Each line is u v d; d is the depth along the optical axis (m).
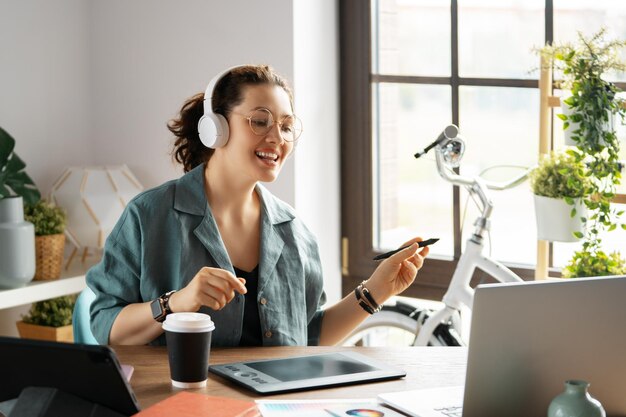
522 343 1.55
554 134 3.21
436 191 3.51
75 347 1.51
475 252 3.03
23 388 1.57
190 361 1.79
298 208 3.47
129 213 2.25
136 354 2.04
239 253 2.29
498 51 3.32
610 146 2.85
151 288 2.22
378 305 2.31
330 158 3.62
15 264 3.23
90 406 1.55
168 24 3.67
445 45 3.43
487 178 3.38
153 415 1.55
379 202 3.64
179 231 2.22
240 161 2.21
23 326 3.51
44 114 3.73
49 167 3.77
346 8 3.57
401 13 3.51
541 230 2.96
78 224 3.56
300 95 3.44
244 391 1.79
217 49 3.56
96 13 3.85
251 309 2.26
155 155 3.76
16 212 3.27
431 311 3.26
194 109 2.40
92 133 3.91
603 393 1.63
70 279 3.45
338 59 3.61
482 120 3.38
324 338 2.36
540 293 1.54
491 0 3.32
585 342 1.59
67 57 3.80
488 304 1.51
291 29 3.39
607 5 3.12
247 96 2.19
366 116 3.59
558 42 3.20
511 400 1.57
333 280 3.67
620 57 3.05
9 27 3.59
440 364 2.01
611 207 3.08
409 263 2.30
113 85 3.83
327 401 1.74
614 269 2.87
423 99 3.50
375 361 2.00
